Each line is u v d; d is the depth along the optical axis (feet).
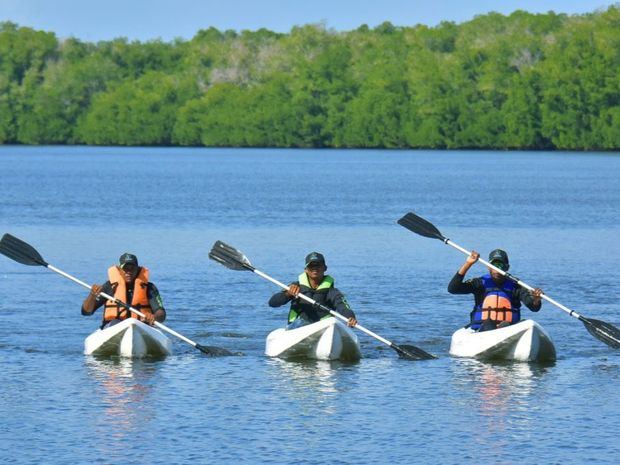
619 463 119.96
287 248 346.13
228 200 582.35
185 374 163.02
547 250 348.18
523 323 172.76
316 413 140.56
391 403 146.10
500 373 165.37
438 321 212.84
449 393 151.94
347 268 296.30
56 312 221.05
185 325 207.31
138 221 443.32
